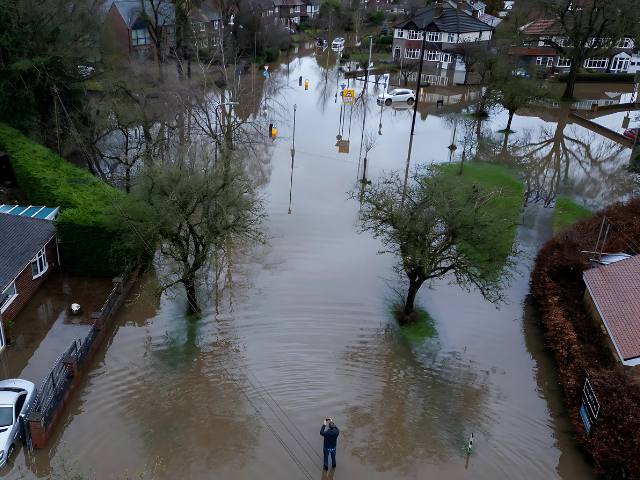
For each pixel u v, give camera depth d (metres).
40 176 32.06
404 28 83.38
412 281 25.72
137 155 33.44
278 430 19.61
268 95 62.50
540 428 20.39
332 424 17.66
